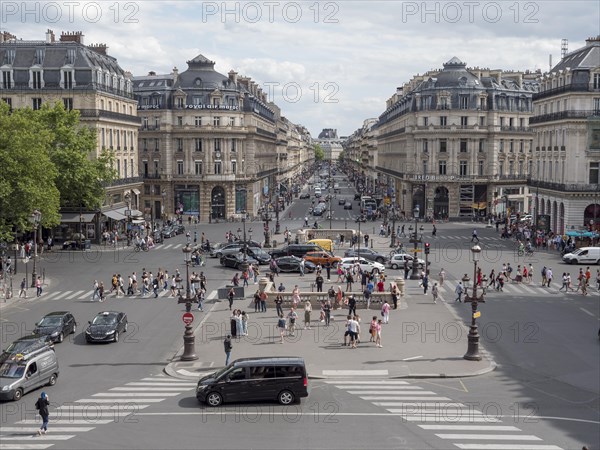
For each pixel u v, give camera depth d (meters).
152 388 36.91
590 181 102.25
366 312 56.44
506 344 46.09
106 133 107.38
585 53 104.38
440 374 39.03
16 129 72.12
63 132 90.06
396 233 115.62
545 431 29.94
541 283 71.25
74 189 92.31
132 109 122.81
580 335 48.66
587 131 101.50
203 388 33.69
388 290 64.69
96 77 103.56
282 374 33.81
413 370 39.91
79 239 98.44
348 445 28.09
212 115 139.75
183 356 42.31
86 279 72.88
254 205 150.12
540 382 37.94
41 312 57.00
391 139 179.12
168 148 139.75
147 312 57.12
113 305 60.03
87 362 42.44
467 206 145.25
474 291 42.22
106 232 103.25
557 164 107.50
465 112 143.50
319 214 150.12
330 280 72.56
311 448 27.73
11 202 70.38
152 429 30.11
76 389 36.69
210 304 60.53
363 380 38.25
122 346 46.34
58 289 67.50
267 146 179.25
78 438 28.97
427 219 142.75
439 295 63.78
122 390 36.50
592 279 73.50
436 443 28.36
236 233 116.62
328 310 51.69
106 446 28.00
